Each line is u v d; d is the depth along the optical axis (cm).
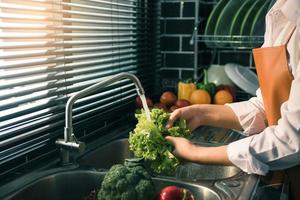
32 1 108
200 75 204
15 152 106
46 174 104
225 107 125
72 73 130
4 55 99
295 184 101
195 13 191
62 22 124
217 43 189
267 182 97
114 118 159
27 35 107
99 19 149
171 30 200
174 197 88
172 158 98
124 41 168
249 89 176
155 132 100
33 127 111
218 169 129
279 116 109
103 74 151
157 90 204
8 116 102
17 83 103
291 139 86
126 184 88
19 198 94
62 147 109
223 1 179
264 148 90
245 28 177
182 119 111
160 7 200
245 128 124
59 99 123
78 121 133
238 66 192
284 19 109
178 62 202
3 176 102
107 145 134
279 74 105
